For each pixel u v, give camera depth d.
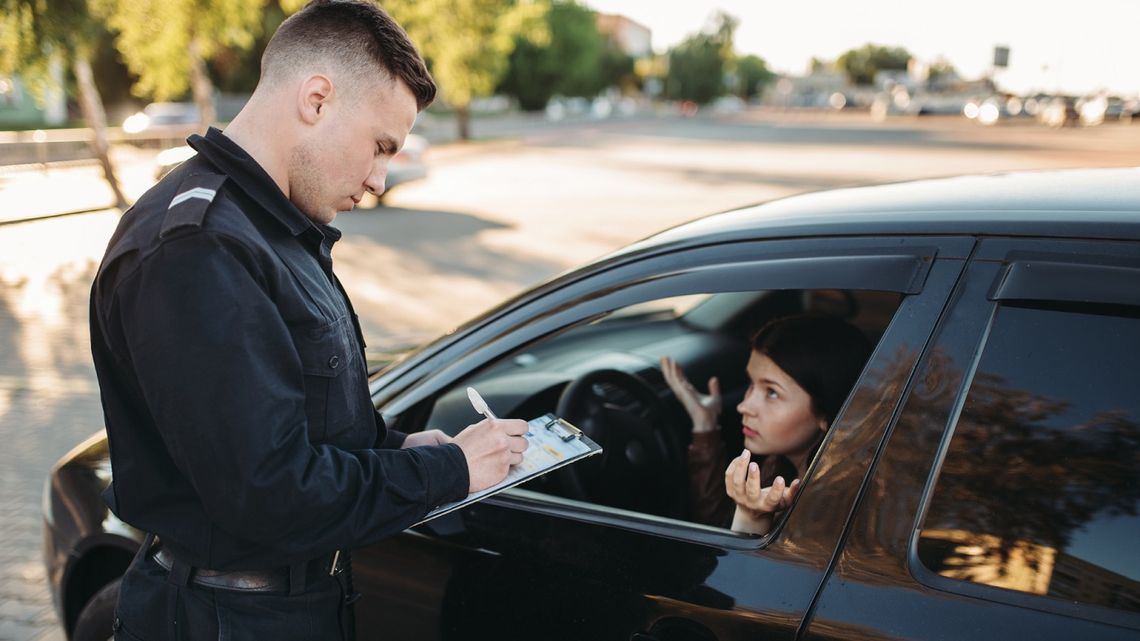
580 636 1.43
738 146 27.28
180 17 15.23
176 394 1.10
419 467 1.26
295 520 1.14
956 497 1.18
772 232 1.46
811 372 1.70
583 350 2.72
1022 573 1.13
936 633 1.13
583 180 16.62
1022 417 1.17
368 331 6.32
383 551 1.64
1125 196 1.31
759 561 1.30
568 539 1.48
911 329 1.25
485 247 9.60
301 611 1.32
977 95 75.50
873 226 1.36
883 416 1.25
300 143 1.23
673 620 1.33
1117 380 1.12
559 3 43.28
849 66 140.75
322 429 1.25
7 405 4.91
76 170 15.85
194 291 1.09
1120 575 1.08
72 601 2.22
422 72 1.28
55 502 2.24
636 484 2.01
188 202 1.13
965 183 1.59
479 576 1.54
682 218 11.48
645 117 68.75
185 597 1.31
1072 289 1.15
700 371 2.50
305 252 1.28
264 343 1.12
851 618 1.19
